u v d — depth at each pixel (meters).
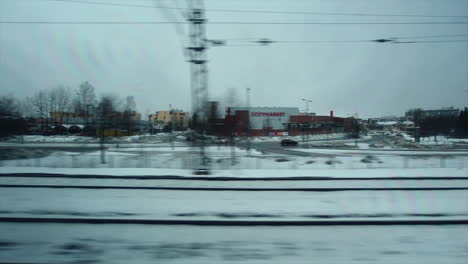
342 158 24.47
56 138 50.75
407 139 60.88
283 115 84.00
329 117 91.31
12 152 27.64
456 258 5.62
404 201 9.78
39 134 57.88
